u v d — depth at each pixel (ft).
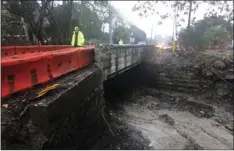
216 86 50.78
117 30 93.15
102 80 29.17
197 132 33.37
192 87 53.83
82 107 19.90
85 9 81.71
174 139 30.32
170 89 56.18
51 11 54.49
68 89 16.01
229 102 46.83
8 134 11.61
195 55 61.72
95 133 23.57
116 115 35.88
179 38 87.15
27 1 47.34
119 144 24.58
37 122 12.43
